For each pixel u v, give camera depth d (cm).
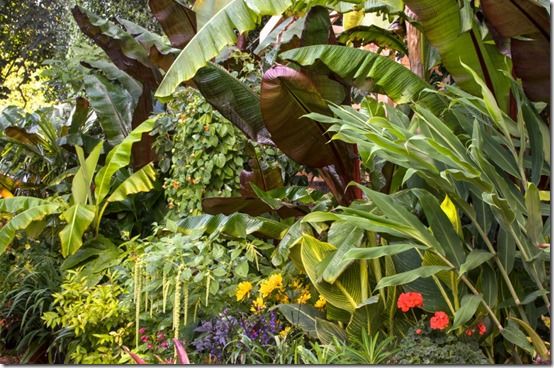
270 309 396
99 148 590
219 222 464
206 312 427
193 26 486
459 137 377
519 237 317
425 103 391
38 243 600
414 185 376
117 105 695
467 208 325
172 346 416
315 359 328
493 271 326
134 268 447
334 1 446
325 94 419
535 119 337
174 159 546
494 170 317
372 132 314
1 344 508
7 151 713
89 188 591
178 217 542
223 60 552
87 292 469
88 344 464
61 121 800
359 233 362
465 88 410
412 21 432
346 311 374
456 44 393
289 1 411
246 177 512
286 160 560
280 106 406
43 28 1155
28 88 1056
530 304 329
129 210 634
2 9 1142
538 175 329
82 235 560
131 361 410
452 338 315
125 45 625
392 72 395
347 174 437
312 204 462
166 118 607
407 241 343
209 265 443
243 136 535
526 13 342
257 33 855
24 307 511
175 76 412
